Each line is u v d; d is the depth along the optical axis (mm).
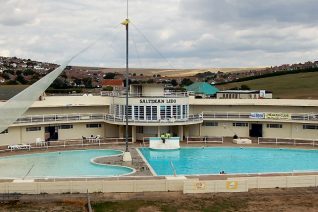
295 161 50000
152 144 56562
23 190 35219
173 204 33188
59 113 66000
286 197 35062
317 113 66938
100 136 67500
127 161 47781
